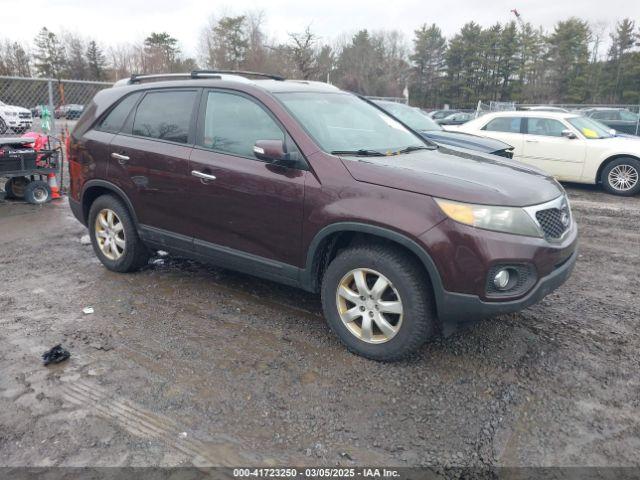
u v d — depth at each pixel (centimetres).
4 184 929
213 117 412
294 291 462
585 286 488
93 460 254
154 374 326
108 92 503
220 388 312
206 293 455
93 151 484
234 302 436
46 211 771
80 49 5391
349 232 354
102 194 507
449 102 6250
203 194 405
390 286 327
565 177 1030
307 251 357
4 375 324
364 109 456
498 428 280
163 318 405
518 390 314
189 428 277
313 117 389
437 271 307
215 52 4203
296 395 306
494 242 301
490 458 259
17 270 512
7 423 280
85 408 293
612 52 6028
